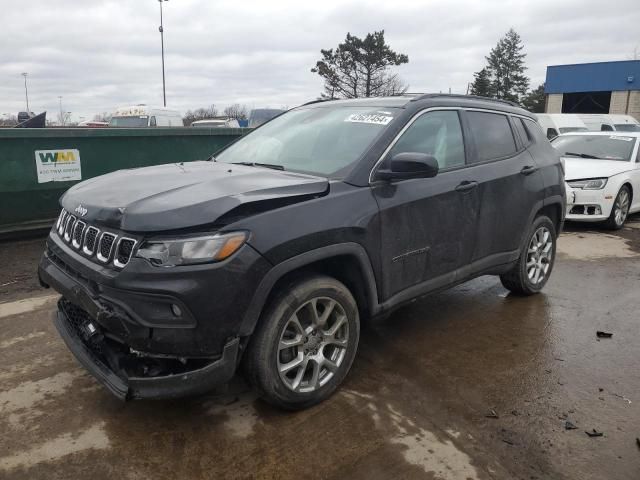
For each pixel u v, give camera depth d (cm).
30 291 537
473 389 358
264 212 294
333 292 327
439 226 389
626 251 749
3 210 722
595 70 3841
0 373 369
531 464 284
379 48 4628
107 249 290
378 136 367
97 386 353
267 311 300
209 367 279
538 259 530
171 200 287
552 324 472
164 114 2159
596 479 274
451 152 416
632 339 443
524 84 6481
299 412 327
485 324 469
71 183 770
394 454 290
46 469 275
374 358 400
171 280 267
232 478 271
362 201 336
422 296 393
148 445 295
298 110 475
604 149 981
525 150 496
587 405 341
